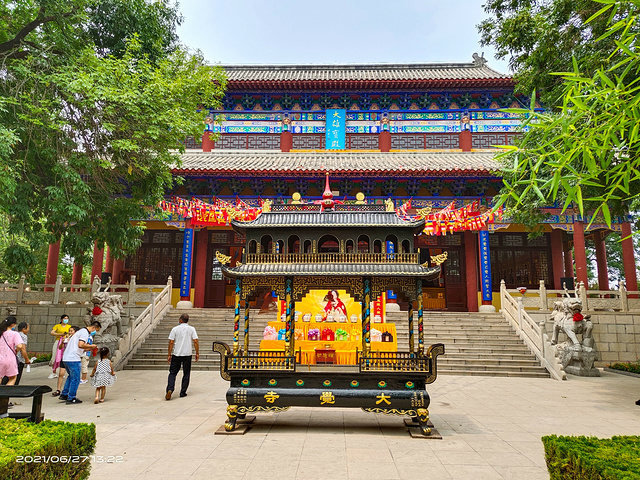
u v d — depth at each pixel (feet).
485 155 77.46
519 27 38.99
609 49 32.30
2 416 17.16
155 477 17.47
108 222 46.14
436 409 30.96
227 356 25.20
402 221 27.81
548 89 39.55
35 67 39.93
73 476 13.58
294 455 20.29
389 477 17.67
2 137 32.35
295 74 93.15
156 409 29.86
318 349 30.35
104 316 49.67
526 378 45.96
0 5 40.27
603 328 54.90
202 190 76.69
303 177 71.51
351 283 26.84
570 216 69.97
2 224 40.34
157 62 45.39
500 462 19.57
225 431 23.93
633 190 33.71
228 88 80.74
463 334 56.39
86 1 40.88
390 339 31.71
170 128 41.45
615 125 9.57
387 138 81.41
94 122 43.06
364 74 91.76
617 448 12.84
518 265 78.59
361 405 24.16
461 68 95.35
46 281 70.64
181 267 74.74
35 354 56.08
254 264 27.25
